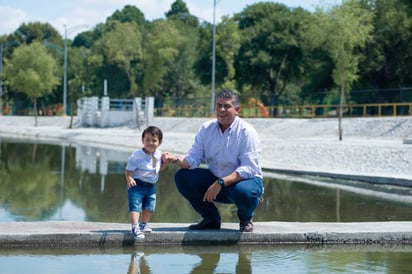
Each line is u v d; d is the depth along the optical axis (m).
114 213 13.16
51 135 52.72
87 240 8.84
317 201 15.48
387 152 23.23
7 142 42.69
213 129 9.01
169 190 17.25
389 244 9.29
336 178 20.64
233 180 8.65
